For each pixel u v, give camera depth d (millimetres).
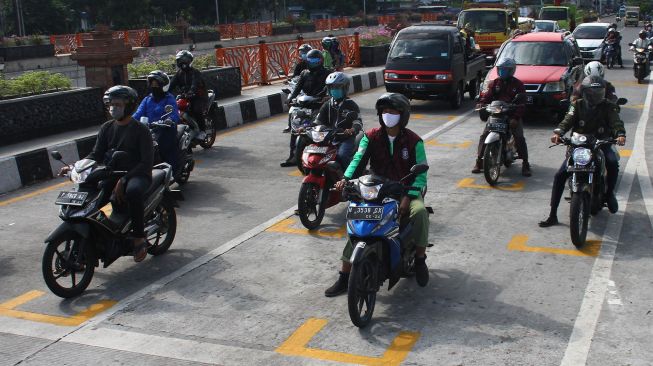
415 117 16359
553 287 6199
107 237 6488
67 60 35000
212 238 7855
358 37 25625
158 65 17078
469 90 19797
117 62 14289
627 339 5191
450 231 7848
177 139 9695
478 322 5543
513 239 7527
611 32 27359
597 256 6938
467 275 6543
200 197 9594
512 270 6637
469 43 19516
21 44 35094
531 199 9117
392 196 5719
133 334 5496
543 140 13164
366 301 5582
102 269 6969
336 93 8414
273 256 7234
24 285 6586
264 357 5055
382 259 5602
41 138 12383
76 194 6266
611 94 8312
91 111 13797
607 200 8047
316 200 8070
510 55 15922
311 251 7363
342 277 6078
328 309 5871
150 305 6051
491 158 9695
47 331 5586
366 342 5246
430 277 6520
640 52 21859
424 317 5656
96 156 6781
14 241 7910
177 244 7676
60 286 6137
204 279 6633
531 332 5340
